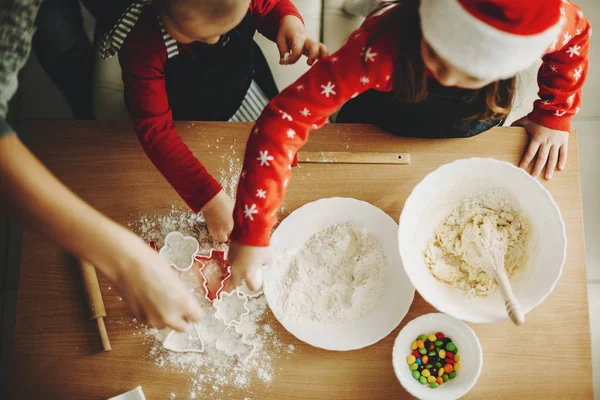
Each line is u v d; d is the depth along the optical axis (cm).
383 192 100
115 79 123
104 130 103
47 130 102
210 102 114
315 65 83
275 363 94
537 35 61
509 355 93
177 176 97
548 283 86
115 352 95
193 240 99
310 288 96
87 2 98
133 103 97
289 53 107
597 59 157
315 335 93
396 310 93
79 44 122
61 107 156
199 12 75
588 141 157
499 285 85
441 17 63
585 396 92
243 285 96
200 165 97
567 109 100
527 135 101
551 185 100
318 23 132
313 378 93
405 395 93
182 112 117
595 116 158
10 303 147
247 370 94
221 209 96
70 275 98
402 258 87
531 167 101
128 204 100
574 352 93
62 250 99
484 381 93
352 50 79
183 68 101
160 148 97
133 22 89
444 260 93
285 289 95
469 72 65
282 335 95
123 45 94
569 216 99
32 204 60
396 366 89
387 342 94
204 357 94
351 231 98
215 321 96
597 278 150
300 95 82
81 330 96
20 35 69
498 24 60
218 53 101
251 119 127
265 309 96
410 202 90
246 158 85
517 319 77
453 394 88
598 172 156
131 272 65
